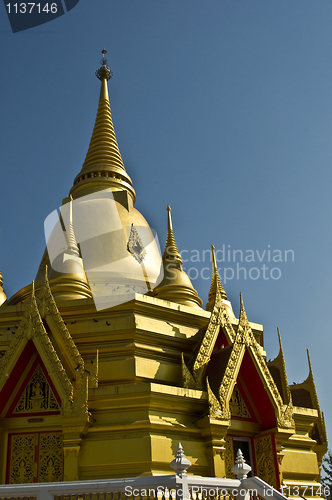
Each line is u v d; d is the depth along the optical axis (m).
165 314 23.22
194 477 12.96
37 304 20.19
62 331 19.86
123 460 17.75
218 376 20.94
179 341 22.80
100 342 21.72
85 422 17.80
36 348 19.25
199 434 19.52
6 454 18.91
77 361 19.33
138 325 21.64
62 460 18.56
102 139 34.88
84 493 12.68
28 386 19.77
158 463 17.77
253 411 21.98
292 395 27.89
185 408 19.52
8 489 12.85
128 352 21.27
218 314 23.00
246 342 21.78
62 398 18.16
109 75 38.31
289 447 23.00
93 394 18.86
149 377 20.83
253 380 21.92
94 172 32.66
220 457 19.19
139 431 18.31
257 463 21.33
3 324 22.12
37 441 19.00
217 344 23.25
